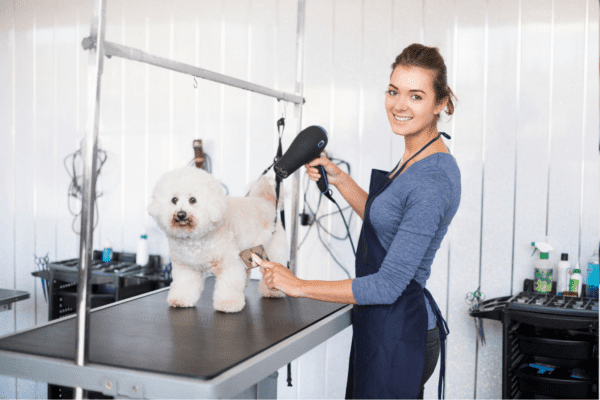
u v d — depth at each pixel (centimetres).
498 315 206
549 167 235
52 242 343
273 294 162
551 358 209
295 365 281
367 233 131
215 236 140
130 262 312
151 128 313
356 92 268
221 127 298
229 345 114
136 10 316
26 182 350
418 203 117
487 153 245
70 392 273
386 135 263
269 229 161
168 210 131
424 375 133
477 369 249
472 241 249
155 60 120
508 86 241
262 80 288
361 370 129
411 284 127
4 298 219
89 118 98
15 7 348
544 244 229
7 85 353
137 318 135
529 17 236
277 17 284
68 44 334
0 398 326
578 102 229
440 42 252
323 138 145
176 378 94
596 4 225
